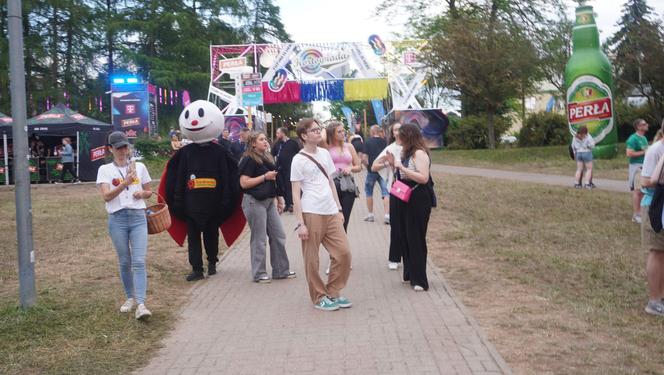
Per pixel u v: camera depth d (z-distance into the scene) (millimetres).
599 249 9438
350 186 8914
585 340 5379
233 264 9109
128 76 33250
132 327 5977
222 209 8086
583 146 17109
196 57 51062
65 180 24094
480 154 32219
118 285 7645
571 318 6039
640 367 4723
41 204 16812
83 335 5762
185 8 53000
